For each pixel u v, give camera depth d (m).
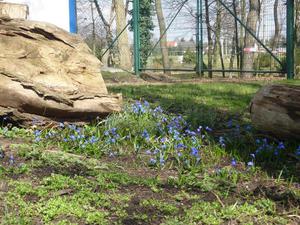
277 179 3.12
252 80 10.40
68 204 2.46
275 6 11.45
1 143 3.49
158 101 6.08
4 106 3.86
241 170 3.33
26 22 4.38
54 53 4.32
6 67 3.97
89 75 4.50
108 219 2.39
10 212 2.37
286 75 10.53
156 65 13.31
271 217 2.48
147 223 2.37
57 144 3.64
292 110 3.65
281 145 3.64
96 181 2.85
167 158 3.53
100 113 4.23
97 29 17.34
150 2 13.70
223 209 2.53
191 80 10.93
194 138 3.89
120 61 12.91
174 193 2.79
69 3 9.05
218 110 5.63
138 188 2.84
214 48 14.93
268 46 11.69
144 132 3.93
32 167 3.03
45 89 3.91
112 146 3.73
